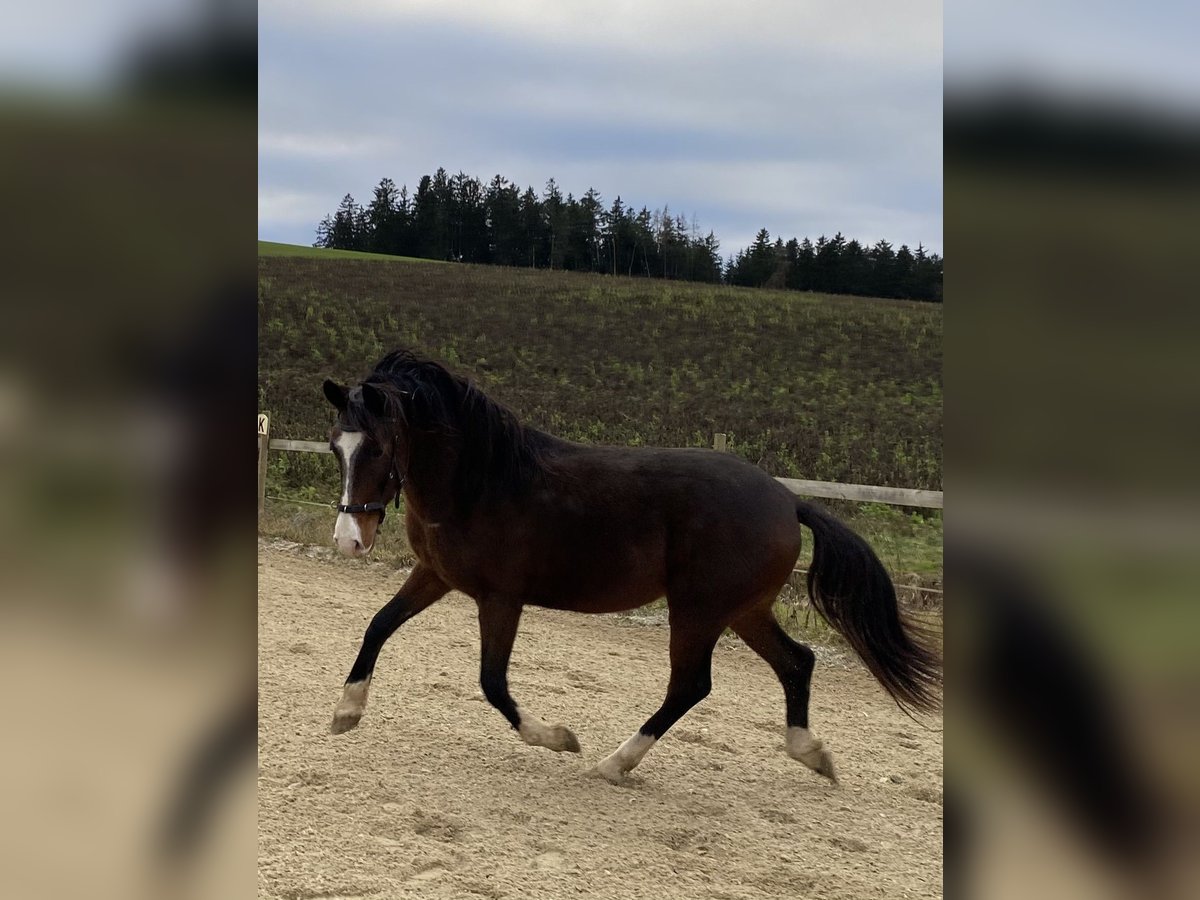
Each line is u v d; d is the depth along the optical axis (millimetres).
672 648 4113
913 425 19438
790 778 4176
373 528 3701
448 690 4863
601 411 20203
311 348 24797
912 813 3887
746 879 3125
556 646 6094
